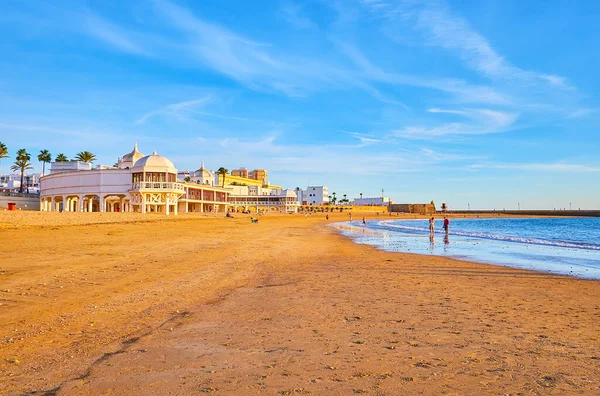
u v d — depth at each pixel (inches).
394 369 226.5
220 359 242.5
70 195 2792.8
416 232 2298.2
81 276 524.4
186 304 410.6
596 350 269.4
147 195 2573.8
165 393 193.2
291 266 748.6
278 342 280.5
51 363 238.5
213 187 3996.1
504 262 895.1
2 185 5059.1
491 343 283.1
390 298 456.1
